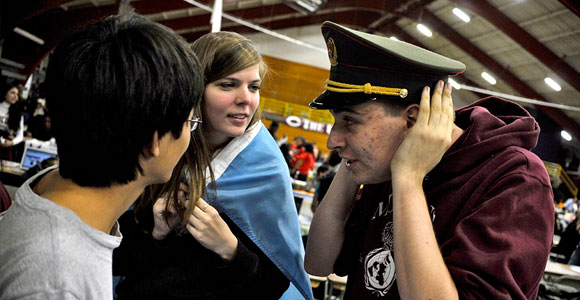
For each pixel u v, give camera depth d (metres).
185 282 1.14
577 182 13.18
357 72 0.88
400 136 0.89
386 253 0.94
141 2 9.38
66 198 0.62
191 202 1.10
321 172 5.90
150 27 0.64
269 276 1.29
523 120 0.94
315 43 16.27
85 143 0.60
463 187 0.87
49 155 3.34
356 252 1.13
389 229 0.96
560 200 10.09
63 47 0.61
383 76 0.86
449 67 0.87
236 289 1.15
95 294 0.59
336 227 1.14
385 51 0.84
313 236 1.16
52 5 10.70
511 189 0.80
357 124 0.89
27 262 0.55
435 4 12.14
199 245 1.18
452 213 0.87
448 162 0.90
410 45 0.96
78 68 0.59
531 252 0.76
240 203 1.24
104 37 0.61
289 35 16.12
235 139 1.27
